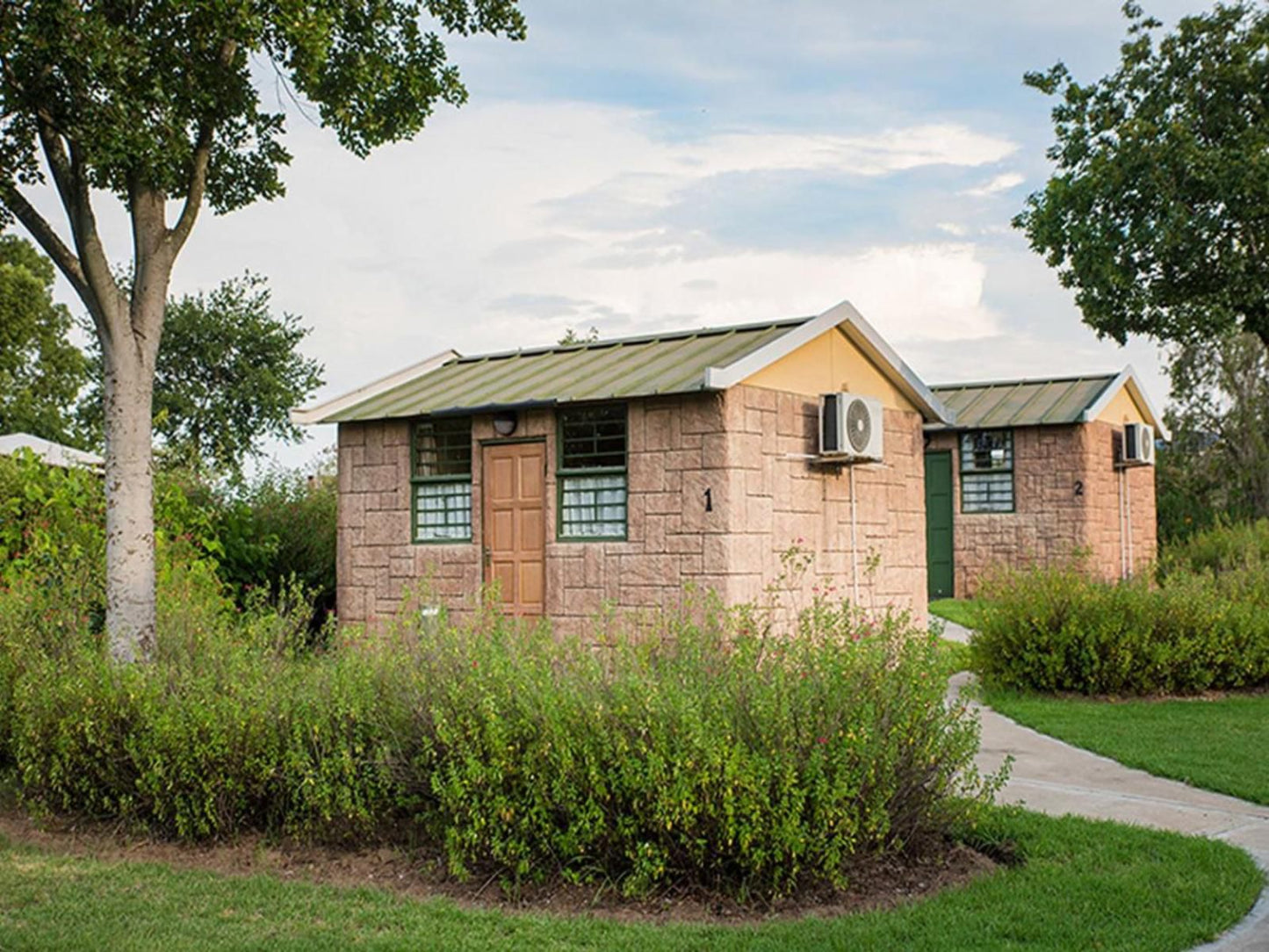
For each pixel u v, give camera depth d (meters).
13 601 9.72
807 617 7.65
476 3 10.34
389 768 6.80
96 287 8.77
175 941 5.54
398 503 14.95
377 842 7.00
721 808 5.91
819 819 5.96
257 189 10.79
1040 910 5.79
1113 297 22.66
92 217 8.79
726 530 12.38
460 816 6.36
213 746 7.09
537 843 6.29
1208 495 32.22
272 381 35.50
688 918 5.84
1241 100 21.89
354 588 15.24
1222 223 21.62
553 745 6.22
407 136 10.80
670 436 12.79
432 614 8.48
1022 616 12.76
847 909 5.93
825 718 6.23
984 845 6.95
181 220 9.38
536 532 13.85
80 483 14.16
